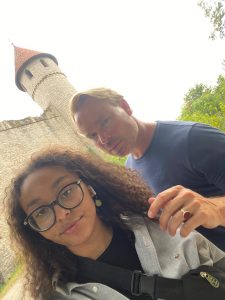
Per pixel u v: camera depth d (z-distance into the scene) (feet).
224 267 1.39
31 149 16.37
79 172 1.45
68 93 19.70
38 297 1.31
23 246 1.39
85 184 1.42
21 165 1.42
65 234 1.26
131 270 1.32
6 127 16.20
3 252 10.11
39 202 1.29
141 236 1.35
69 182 1.32
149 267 1.29
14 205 1.37
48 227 1.26
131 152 2.06
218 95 11.80
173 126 2.01
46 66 20.24
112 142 2.01
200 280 1.24
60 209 1.26
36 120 17.81
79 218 1.27
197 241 1.36
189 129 1.89
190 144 1.85
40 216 1.29
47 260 1.36
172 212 1.11
